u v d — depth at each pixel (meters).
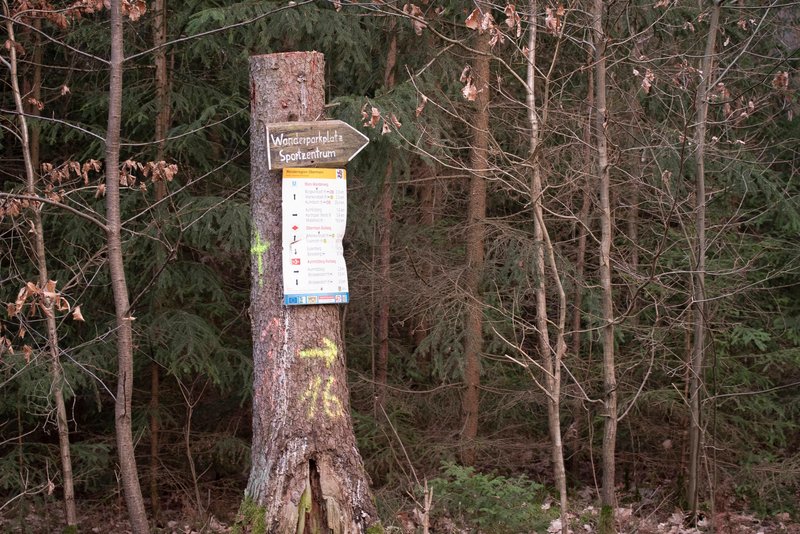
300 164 4.37
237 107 8.12
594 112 7.69
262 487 4.36
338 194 4.42
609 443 5.92
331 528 4.23
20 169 8.66
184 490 8.46
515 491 6.09
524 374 9.46
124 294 4.41
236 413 9.38
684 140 5.61
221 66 8.59
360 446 8.23
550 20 5.54
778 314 9.31
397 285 8.37
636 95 7.64
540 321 5.99
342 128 4.40
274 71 4.42
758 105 7.96
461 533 6.07
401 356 9.98
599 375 9.05
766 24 8.30
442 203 9.77
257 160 4.48
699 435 7.78
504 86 9.27
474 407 8.61
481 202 8.36
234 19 7.27
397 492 7.53
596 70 6.28
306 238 4.38
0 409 7.39
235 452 8.50
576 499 8.81
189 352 7.56
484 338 9.51
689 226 8.30
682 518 7.79
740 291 7.54
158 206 7.69
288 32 7.47
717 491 8.13
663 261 8.53
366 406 8.90
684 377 8.45
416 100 7.23
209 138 9.05
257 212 4.48
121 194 7.93
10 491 8.02
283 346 4.41
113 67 4.38
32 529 7.75
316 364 4.41
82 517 8.24
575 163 7.54
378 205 8.41
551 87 8.75
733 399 8.73
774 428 9.00
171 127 8.65
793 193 9.44
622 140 8.10
